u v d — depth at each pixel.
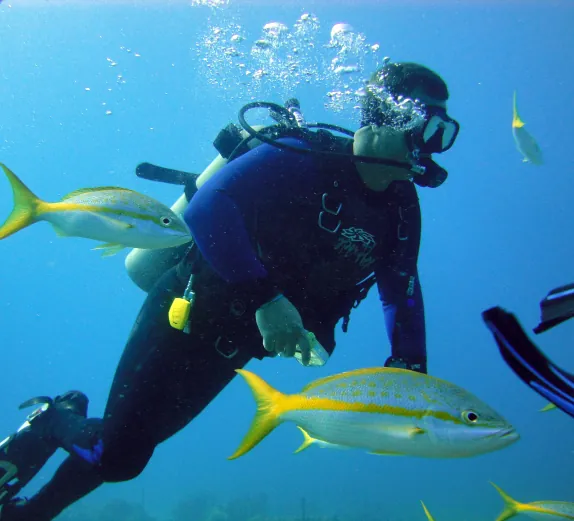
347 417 1.45
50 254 58.91
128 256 3.84
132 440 3.11
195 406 3.27
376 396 1.41
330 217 2.91
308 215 2.91
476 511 23.75
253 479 35.53
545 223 74.00
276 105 3.18
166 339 3.05
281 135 3.08
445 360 72.81
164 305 3.12
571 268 76.94
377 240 3.07
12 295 60.84
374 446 1.41
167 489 32.06
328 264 3.00
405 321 3.13
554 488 30.95
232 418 53.28
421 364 3.05
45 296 61.53
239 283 2.54
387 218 3.10
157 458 40.75
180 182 3.60
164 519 21.00
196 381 3.14
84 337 64.62
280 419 1.58
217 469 38.62
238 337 3.00
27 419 3.75
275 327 2.46
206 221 2.67
